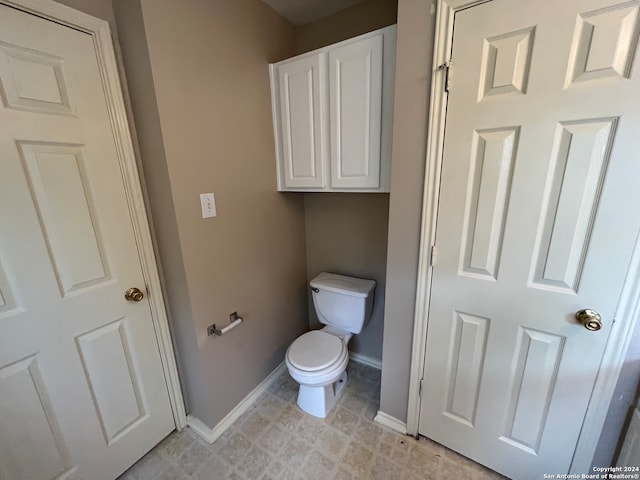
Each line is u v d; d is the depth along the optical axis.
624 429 0.99
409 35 1.02
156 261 1.31
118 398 1.23
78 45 0.98
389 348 1.38
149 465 1.32
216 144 1.29
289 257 1.92
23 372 0.95
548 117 0.86
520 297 1.02
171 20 1.05
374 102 1.26
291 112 1.52
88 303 1.09
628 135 0.78
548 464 1.12
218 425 1.48
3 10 0.81
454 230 1.09
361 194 1.78
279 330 1.91
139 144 1.18
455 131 1.01
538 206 0.93
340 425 1.51
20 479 0.98
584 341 0.95
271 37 1.54
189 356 1.40
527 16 0.83
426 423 1.38
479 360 1.16
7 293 0.90
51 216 0.97
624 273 0.86
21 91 0.87
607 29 0.75
